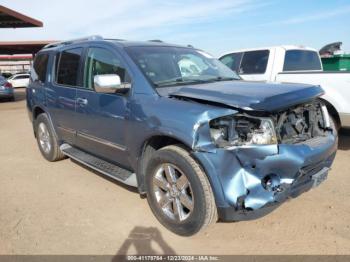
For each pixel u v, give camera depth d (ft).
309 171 10.89
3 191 15.47
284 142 10.32
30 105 20.26
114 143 13.56
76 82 15.74
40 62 19.56
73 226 12.20
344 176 16.05
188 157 10.39
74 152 17.28
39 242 11.23
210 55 16.80
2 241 11.32
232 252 10.49
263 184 9.88
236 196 9.62
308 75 20.67
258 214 9.99
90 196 14.66
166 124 10.72
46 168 18.48
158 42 15.71
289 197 10.37
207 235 11.39
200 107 10.31
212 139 9.91
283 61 24.64
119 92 12.87
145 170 12.11
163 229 11.82
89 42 15.44
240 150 9.62
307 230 11.48
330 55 31.94
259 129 9.86
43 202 14.20
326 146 11.32
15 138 26.73
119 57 13.50
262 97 10.04
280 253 10.34
